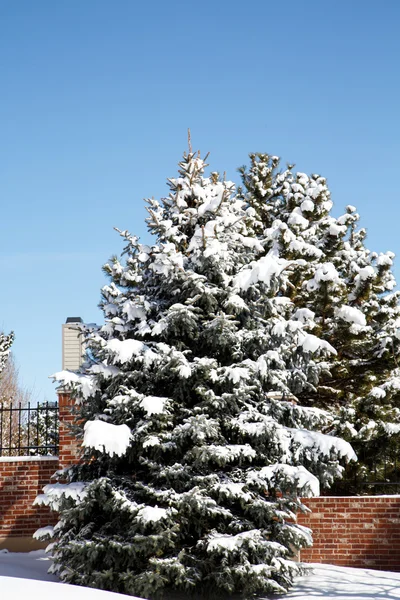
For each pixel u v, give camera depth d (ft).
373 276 58.23
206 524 37.81
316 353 43.62
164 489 37.42
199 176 45.96
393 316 58.75
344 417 52.49
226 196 43.75
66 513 37.50
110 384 39.91
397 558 46.03
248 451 37.52
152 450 38.14
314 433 39.04
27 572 41.57
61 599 26.53
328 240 65.05
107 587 36.78
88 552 36.55
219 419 38.86
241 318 42.06
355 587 39.63
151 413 37.09
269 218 69.56
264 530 37.50
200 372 39.27
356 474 52.75
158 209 44.55
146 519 34.76
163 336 40.75
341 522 46.83
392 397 54.60
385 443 52.95
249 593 36.68
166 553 37.42
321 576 42.45
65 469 40.83
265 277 40.55
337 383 58.13
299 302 58.18
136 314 41.55
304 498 47.24
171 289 42.16
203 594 37.32
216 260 41.04
